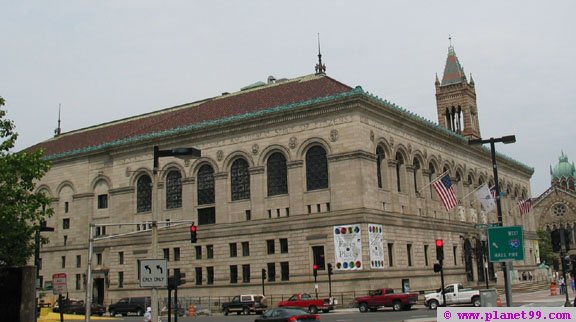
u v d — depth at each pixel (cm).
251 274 7125
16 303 3023
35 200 3719
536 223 16125
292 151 7088
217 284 7350
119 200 8350
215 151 7650
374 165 6850
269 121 7275
